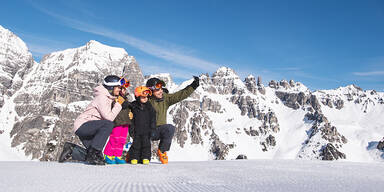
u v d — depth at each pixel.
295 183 4.33
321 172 6.44
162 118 9.06
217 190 3.53
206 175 5.27
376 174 6.32
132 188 3.39
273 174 5.67
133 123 8.17
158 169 6.09
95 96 7.59
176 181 4.29
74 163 7.20
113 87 7.73
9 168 5.24
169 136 9.00
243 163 8.91
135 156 8.16
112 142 8.02
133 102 8.38
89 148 7.10
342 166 8.48
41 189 3.11
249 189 3.65
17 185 3.33
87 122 7.21
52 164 6.50
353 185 4.20
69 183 3.60
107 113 7.25
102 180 4.02
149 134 8.34
